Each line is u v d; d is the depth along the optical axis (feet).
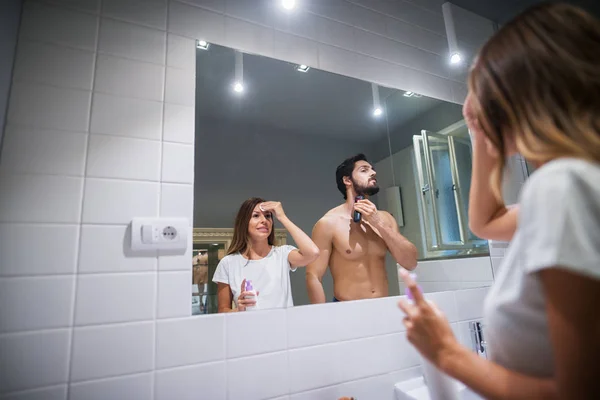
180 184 2.75
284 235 3.44
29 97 2.36
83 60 2.58
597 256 0.94
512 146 1.48
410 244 4.03
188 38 3.04
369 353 3.12
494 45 1.42
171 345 2.43
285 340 2.81
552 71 1.18
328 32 3.84
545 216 1.06
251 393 2.59
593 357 0.91
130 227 2.49
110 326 2.30
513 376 1.15
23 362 2.06
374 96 4.20
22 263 2.16
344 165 3.93
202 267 2.85
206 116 3.13
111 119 2.60
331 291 3.49
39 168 2.31
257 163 3.41
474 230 2.22
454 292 3.83
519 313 1.29
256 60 3.44
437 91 4.50
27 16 2.45
